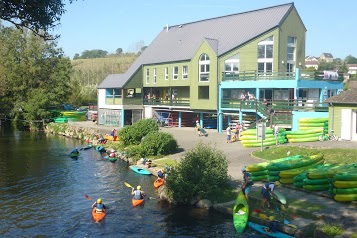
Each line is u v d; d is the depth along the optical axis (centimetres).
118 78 5584
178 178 2116
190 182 2086
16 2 1155
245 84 4038
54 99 6612
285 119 3522
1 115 7019
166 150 3309
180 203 2094
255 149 3084
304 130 3219
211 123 4866
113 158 3400
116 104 5400
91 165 3238
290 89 4009
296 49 4544
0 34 6750
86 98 9056
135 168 2955
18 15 1192
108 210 2059
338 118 3156
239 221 1706
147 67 5356
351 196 1773
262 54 4347
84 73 12375
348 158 2484
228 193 2067
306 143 3072
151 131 3625
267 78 3997
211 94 4350
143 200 2156
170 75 4931
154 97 5262
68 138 5153
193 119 5081
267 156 2786
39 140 4922
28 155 3744
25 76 6719
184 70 4759
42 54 6838
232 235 1659
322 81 3972
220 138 3844
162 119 5116
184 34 5469
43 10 1203
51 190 2470
